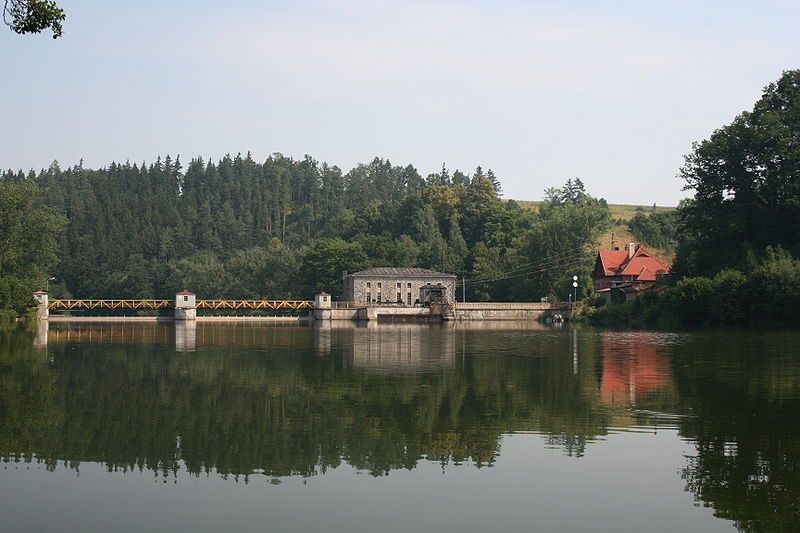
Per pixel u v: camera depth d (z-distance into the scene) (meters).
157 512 19.95
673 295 104.69
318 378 44.28
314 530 18.75
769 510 19.92
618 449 26.05
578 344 72.44
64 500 20.88
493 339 84.00
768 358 54.59
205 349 67.69
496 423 30.41
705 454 25.28
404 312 168.00
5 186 131.12
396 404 34.78
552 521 19.28
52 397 36.66
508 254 195.25
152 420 30.89
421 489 21.78
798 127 105.25
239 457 25.14
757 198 109.31
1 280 120.94
